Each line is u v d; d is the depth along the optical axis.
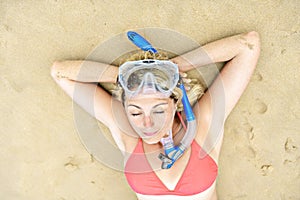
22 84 1.86
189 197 1.63
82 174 1.93
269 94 1.81
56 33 1.81
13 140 1.92
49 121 1.89
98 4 1.78
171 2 1.76
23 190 1.97
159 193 1.63
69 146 1.91
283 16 1.74
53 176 1.95
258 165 1.88
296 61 1.77
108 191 1.94
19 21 1.81
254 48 1.68
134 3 1.77
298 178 1.87
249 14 1.75
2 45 1.83
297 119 1.82
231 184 1.91
